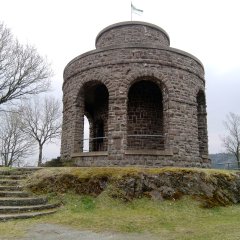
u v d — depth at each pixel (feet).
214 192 46.98
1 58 86.53
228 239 27.35
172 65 60.03
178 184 45.03
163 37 75.56
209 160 67.26
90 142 79.61
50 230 30.19
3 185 43.70
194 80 63.52
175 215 38.24
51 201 41.09
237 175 54.75
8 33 124.88
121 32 71.82
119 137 55.77
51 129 156.66
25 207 36.52
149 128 65.82
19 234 28.35
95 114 77.46
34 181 44.80
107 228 31.71
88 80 61.41
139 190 42.96
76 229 30.96
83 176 44.39
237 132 176.04
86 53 62.59
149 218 36.06
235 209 44.55
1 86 87.51
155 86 67.51
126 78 58.18
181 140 57.82
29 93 93.71
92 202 41.04
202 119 69.21
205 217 38.55
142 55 59.06
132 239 27.81
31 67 90.89
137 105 66.54
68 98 66.18
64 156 65.05
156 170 45.85
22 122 150.20
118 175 43.98
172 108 58.08
